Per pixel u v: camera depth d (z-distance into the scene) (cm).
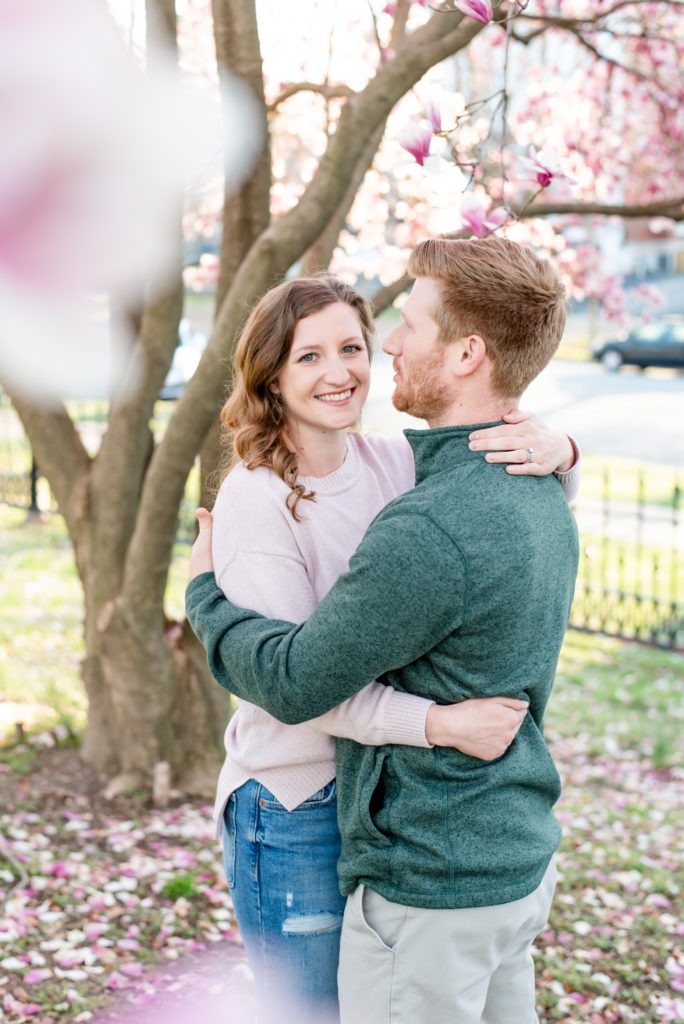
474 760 149
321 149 611
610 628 692
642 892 355
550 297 151
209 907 321
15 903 308
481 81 682
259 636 153
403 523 141
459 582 139
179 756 402
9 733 443
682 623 671
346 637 140
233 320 312
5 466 1105
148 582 377
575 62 655
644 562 827
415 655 144
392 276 696
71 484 390
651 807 435
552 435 157
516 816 152
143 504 363
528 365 154
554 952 314
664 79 624
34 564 764
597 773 471
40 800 382
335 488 174
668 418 1486
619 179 690
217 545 169
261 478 168
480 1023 164
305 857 169
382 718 147
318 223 299
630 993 294
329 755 169
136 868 340
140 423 369
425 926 150
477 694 147
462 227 230
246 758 172
